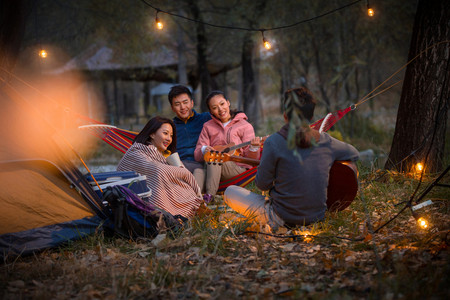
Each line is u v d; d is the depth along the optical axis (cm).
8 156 316
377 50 1455
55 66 1488
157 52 1450
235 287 262
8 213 324
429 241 307
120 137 504
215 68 1620
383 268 274
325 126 449
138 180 368
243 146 446
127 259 317
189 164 483
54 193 342
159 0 1172
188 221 371
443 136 510
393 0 1228
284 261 296
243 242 338
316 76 1555
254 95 1335
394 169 520
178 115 510
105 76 1773
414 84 509
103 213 363
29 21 864
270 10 1216
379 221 365
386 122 1366
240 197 378
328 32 1384
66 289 271
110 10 1189
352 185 352
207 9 1343
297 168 329
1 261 318
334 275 271
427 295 231
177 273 281
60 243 342
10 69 505
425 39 498
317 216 341
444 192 420
